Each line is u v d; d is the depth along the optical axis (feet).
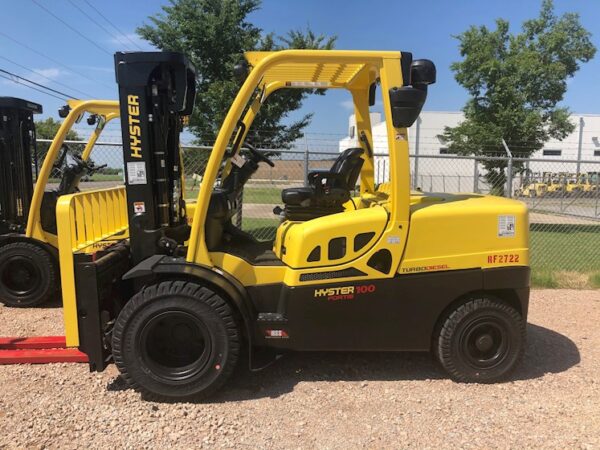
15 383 11.91
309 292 11.40
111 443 9.53
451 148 62.28
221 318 10.85
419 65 10.76
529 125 55.62
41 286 18.10
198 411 10.76
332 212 14.10
